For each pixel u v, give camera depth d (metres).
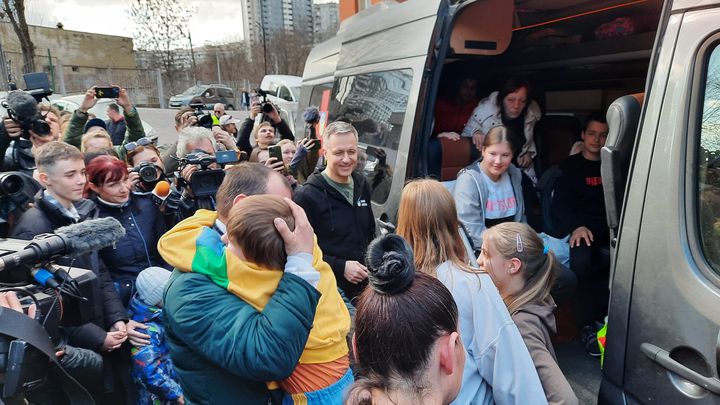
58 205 2.46
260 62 34.53
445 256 1.85
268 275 1.52
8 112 3.38
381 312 1.12
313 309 1.51
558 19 3.71
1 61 16.03
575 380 2.64
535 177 3.89
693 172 1.50
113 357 2.51
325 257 2.85
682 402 1.47
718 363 1.31
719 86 1.47
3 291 1.56
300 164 4.02
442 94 4.22
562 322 2.96
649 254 1.58
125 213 2.80
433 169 3.46
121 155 4.29
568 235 3.23
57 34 31.41
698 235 1.48
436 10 2.97
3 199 2.38
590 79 3.95
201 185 2.82
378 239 1.23
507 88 3.65
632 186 1.66
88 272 1.84
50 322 1.62
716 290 1.40
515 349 1.61
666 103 1.59
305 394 1.58
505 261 1.91
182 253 1.59
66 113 6.02
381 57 3.66
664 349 1.53
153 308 2.53
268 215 1.52
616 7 3.34
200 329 1.46
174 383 2.51
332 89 4.88
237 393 1.53
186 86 32.97
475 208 3.02
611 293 1.73
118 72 27.17
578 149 3.44
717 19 1.46
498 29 3.55
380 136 3.52
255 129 5.04
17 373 1.35
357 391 1.10
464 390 1.62
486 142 3.04
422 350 1.08
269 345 1.42
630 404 1.65
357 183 3.04
